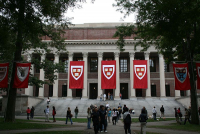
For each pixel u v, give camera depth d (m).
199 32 22.94
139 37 28.47
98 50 56.28
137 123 26.62
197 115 23.73
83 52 56.38
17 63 22.59
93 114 15.18
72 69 51.28
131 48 55.78
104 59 60.50
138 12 23.34
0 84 22.02
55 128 19.61
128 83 58.19
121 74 58.84
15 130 17.50
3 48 19.94
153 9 19.72
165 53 30.88
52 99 54.31
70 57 56.22
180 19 18.17
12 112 22.47
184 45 25.95
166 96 57.41
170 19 18.27
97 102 49.19
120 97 54.44
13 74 22.91
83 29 58.22
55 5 20.97
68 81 55.62
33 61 31.72
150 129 19.78
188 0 18.70
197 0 19.59
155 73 58.53
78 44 56.72
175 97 54.75
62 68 33.12
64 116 40.31
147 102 49.16
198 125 22.48
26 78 22.47
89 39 57.31
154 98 56.34
